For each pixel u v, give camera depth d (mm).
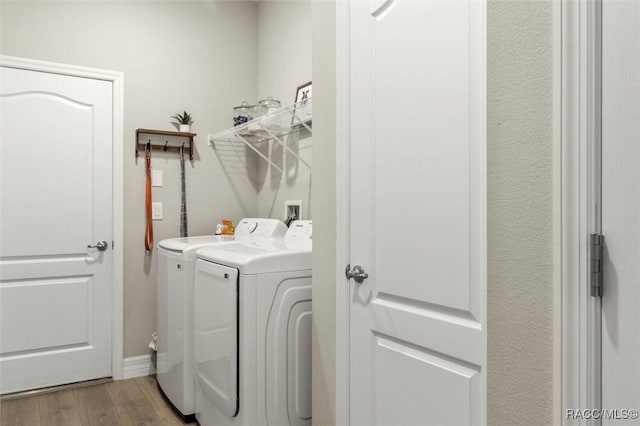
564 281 816
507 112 946
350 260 1507
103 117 2805
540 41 876
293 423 1858
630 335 733
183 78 3098
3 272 2523
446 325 1154
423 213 1225
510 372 937
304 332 1895
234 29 3324
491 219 984
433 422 1197
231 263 1835
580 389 793
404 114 1288
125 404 2471
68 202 2703
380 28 1376
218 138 3195
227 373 1827
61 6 2674
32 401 2490
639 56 724
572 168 807
